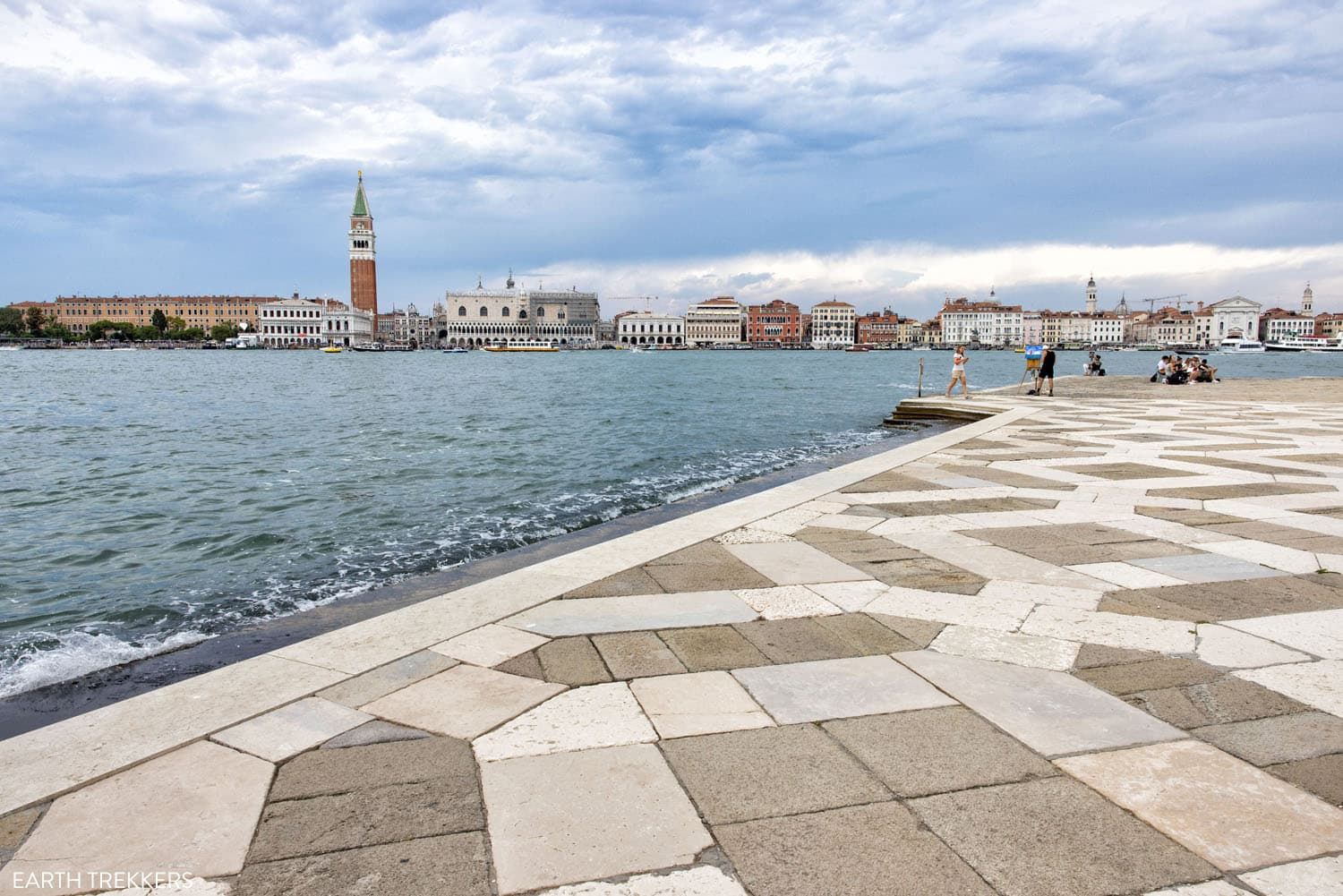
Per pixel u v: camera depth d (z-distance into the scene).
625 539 6.94
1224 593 5.32
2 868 2.55
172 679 5.68
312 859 2.61
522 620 4.91
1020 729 3.47
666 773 3.13
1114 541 6.84
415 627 4.80
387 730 3.49
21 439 23.83
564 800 2.95
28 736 3.45
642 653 4.38
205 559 10.05
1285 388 32.22
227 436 24.36
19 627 7.50
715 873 2.54
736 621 4.87
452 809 2.89
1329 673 4.01
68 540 11.23
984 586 5.53
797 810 2.88
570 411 34.19
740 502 8.60
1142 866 2.56
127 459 19.17
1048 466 11.18
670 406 36.56
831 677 4.03
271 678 4.05
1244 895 2.42
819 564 6.15
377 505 13.16
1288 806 2.88
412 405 37.88
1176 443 13.77
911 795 2.97
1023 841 2.69
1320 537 6.92
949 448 13.22
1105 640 4.49
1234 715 3.57
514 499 13.40
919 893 2.44
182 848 2.67
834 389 51.34
